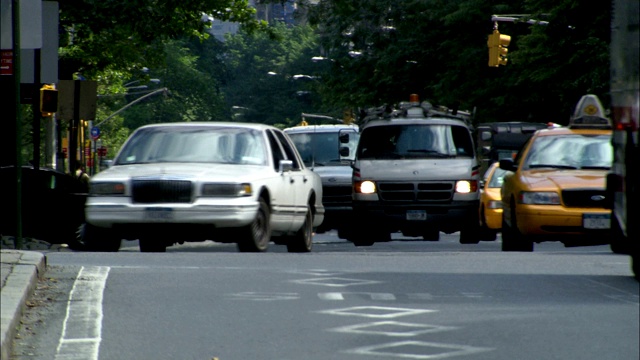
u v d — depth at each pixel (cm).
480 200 8781
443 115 8375
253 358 2634
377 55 16238
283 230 6206
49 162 14738
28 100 8662
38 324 3000
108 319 3103
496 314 3200
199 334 2919
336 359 2619
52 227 7450
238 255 5000
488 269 4319
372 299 3478
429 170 8031
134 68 14862
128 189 5634
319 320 3116
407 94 16250
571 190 6156
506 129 13912
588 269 4319
